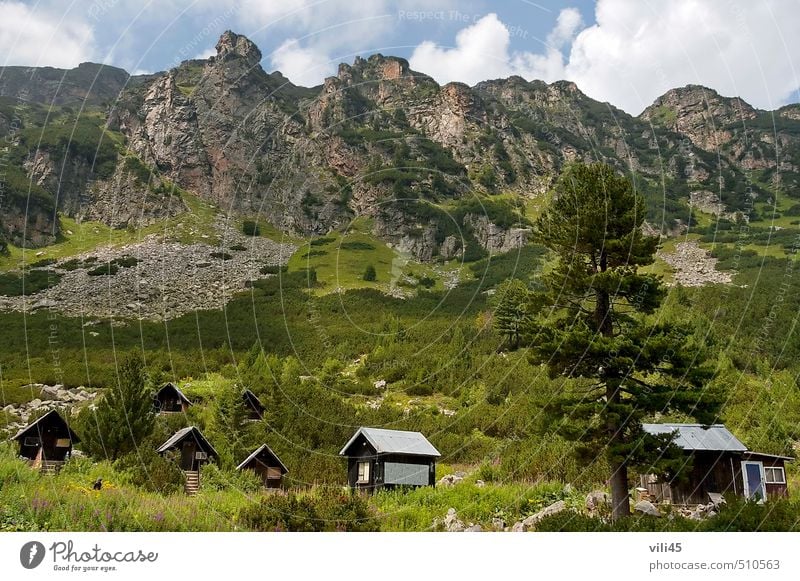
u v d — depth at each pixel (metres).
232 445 23.80
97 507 12.12
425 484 20.48
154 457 19.20
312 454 24.48
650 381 18.61
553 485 18.11
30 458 21.94
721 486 19.06
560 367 16.50
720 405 15.41
